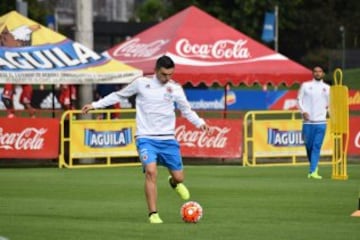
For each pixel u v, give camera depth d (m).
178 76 49.50
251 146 48.50
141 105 24.67
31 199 31.08
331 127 38.88
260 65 51.28
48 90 81.94
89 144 45.50
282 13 152.50
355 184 36.47
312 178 39.16
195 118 25.05
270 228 23.86
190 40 52.03
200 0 151.38
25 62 46.53
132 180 38.19
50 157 45.06
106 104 25.03
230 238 22.08
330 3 160.62
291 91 79.19
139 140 24.62
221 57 51.31
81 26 49.62
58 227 23.91
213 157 46.97
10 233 22.88
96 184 36.44
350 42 159.88
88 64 47.47
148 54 52.34
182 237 22.19
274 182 37.34
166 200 30.80
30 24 48.66
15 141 44.81
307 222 25.14
